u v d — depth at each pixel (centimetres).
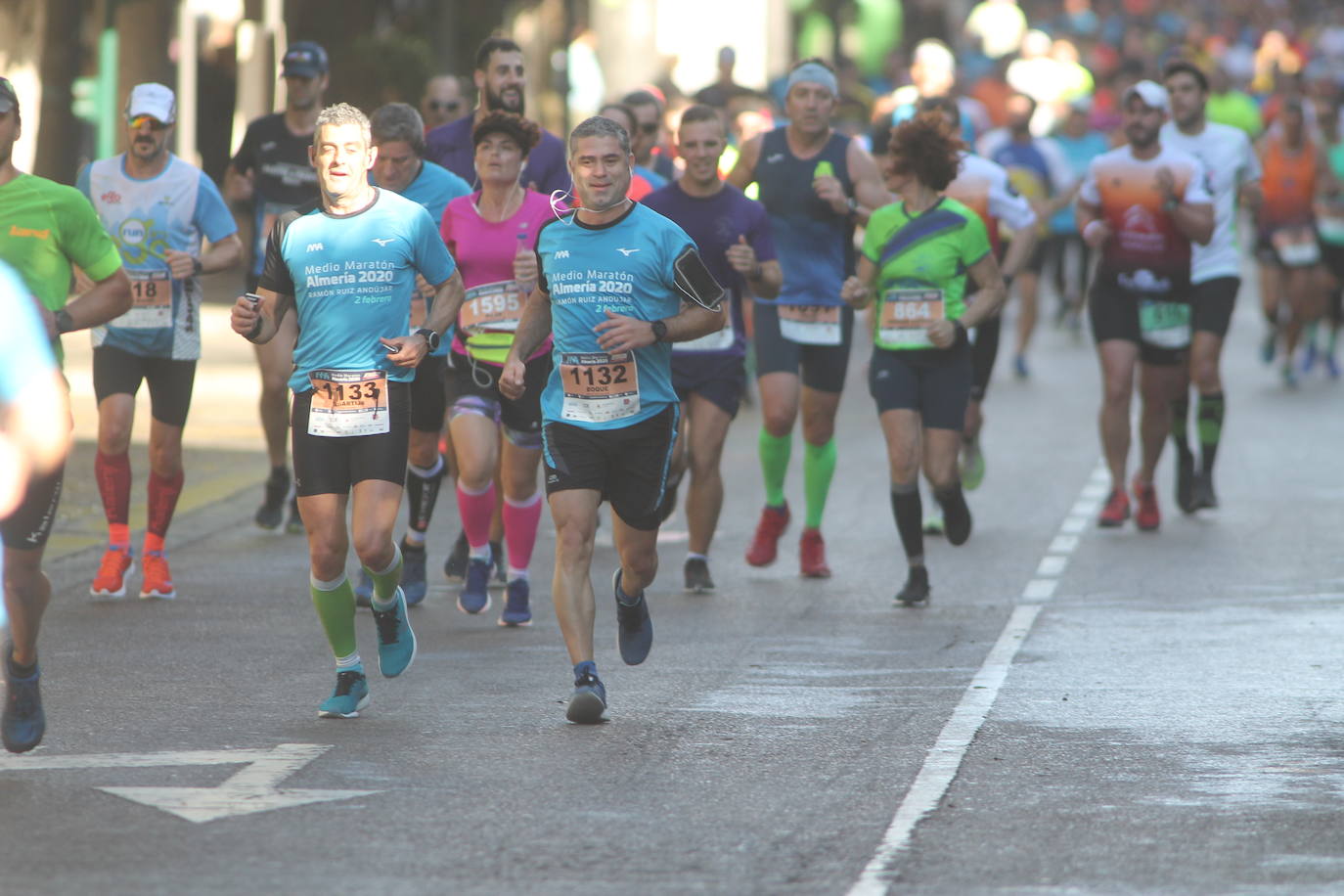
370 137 2645
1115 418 4306
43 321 2352
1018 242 4309
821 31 13875
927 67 5016
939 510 4431
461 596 3441
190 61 7881
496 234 3294
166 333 3453
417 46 8831
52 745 2483
